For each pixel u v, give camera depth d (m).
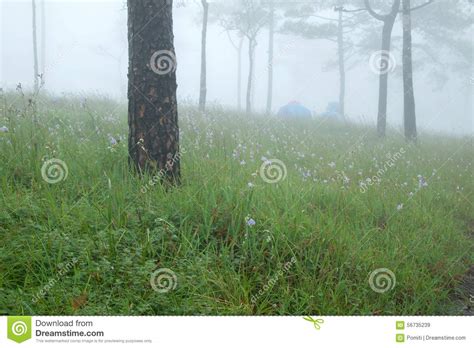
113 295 3.94
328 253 4.89
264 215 5.28
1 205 4.73
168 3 6.16
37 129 7.31
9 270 3.91
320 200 6.82
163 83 6.10
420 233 6.38
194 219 5.16
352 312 4.25
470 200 8.58
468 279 5.57
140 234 4.75
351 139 15.81
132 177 5.90
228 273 4.36
